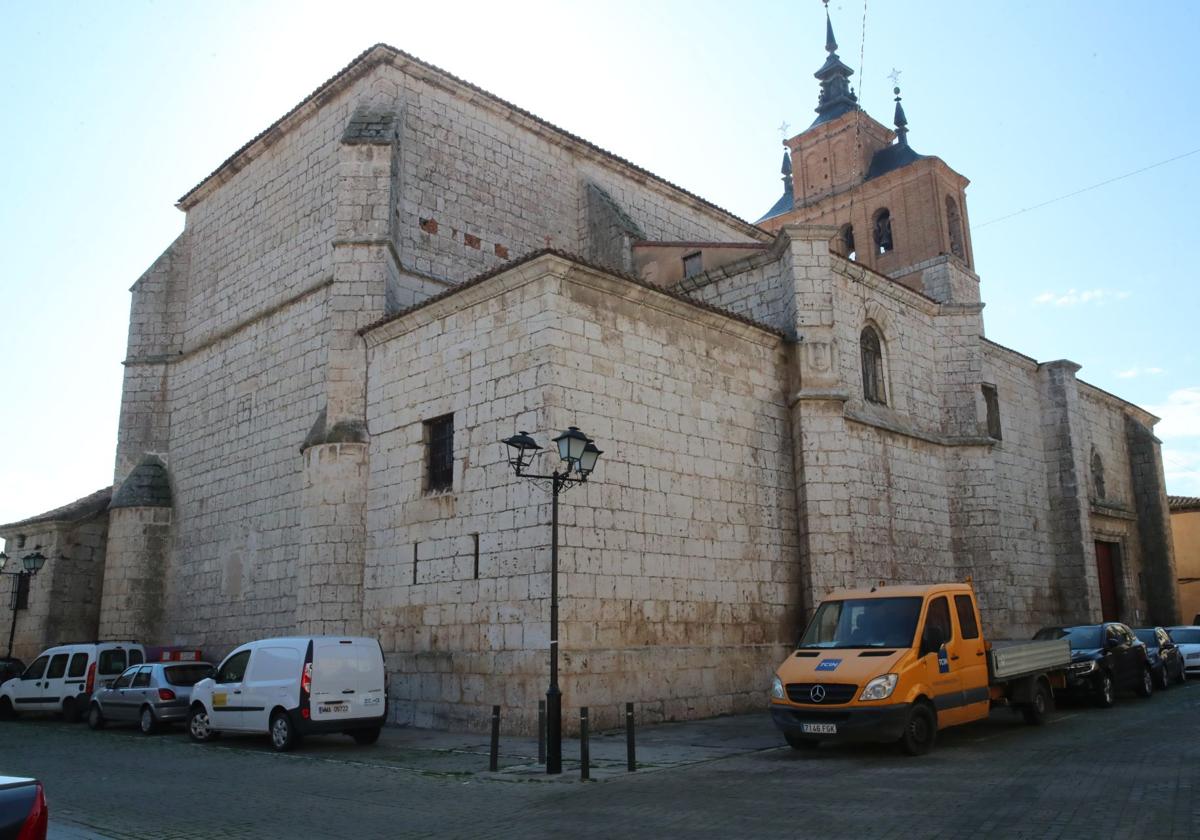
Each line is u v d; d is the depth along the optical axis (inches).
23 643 1211.2
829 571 848.3
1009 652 612.1
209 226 1197.1
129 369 1192.2
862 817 356.5
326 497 824.9
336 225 930.7
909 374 1092.5
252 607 957.8
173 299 1214.9
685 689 721.6
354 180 914.1
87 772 534.9
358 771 521.3
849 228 1652.3
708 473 799.7
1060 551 1342.3
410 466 786.8
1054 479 1368.1
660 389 772.6
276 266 1049.5
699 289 1029.2
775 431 884.6
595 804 405.1
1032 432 1363.2
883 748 549.0
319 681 612.7
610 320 741.3
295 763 558.6
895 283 1069.1
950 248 1525.6
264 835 359.3
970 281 1513.3
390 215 912.3
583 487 684.7
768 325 920.3
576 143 1162.6
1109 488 1569.9
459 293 760.3
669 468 762.8
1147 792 387.5
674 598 737.6
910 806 374.3
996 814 353.1
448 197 1015.0
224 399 1085.1
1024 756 500.1
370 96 975.6
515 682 653.9
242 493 1016.2
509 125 1101.1
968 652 572.1
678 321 804.6
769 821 355.6
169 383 1190.9
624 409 735.1
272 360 1016.9
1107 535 1512.1
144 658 931.3
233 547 1009.5
